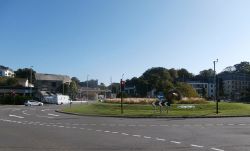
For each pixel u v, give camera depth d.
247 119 37.72
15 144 17.88
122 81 49.94
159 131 24.86
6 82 141.38
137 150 16.14
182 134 22.86
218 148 16.83
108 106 61.25
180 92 67.88
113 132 24.14
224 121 34.62
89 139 20.12
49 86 179.75
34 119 37.34
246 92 171.50
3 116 42.31
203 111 51.06
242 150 16.27
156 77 174.00
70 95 169.00
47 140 19.56
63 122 33.22
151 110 53.56
